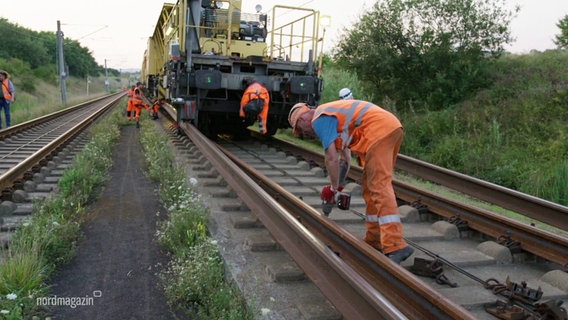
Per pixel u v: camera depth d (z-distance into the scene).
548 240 4.37
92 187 6.95
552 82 13.01
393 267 3.41
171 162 8.34
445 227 5.16
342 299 3.01
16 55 62.66
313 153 9.57
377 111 4.03
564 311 3.12
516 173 9.51
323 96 15.48
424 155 11.97
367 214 4.41
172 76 10.41
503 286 3.64
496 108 12.52
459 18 15.98
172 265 4.16
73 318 3.38
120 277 4.07
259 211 4.90
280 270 3.79
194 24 11.27
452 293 3.65
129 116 18.11
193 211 5.03
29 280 3.59
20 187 6.45
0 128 14.43
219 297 3.44
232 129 13.63
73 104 33.53
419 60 16.20
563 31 17.06
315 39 10.85
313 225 4.88
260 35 12.67
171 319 3.41
